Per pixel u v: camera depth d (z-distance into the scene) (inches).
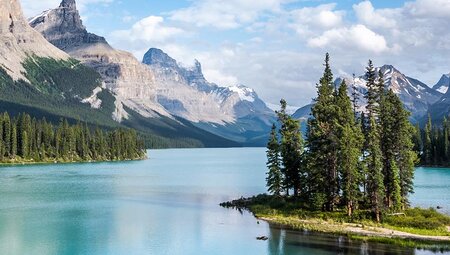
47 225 3747.5
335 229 3378.4
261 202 4576.8
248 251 2962.6
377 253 2785.4
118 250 3043.8
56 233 3479.3
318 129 4001.0
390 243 2999.5
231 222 3838.6
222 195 5536.4
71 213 4266.7
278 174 4503.0
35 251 3014.3
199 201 5032.0
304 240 3149.6
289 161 4434.1
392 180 3816.4
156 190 6018.7
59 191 5767.7
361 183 3941.9
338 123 3932.1
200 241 3238.2
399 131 4018.2
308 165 3991.1
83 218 4037.9
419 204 4571.9
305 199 4335.6
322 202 3897.6
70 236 3393.2
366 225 3499.0
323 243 3053.6
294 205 4212.6
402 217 3627.0
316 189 3991.1
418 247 2896.2
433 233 3245.6
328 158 3905.0
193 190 6033.5
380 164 3607.3
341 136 3789.4
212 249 3038.9
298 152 4429.1
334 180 3902.6
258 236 3314.5
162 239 3309.5
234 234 3408.0
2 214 4188.0
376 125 4025.6
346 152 3690.9
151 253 2979.8
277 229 3513.8
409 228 3408.0
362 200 3993.6
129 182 6978.4
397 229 3378.4
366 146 3949.3
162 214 4237.2
